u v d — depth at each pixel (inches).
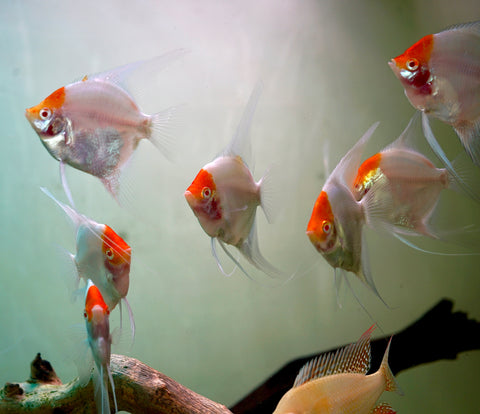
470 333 29.1
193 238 31.2
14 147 29.0
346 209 14.1
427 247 32.9
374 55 34.0
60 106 14.5
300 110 33.3
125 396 17.0
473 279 32.6
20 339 28.1
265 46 33.2
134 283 30.2
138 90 15.3
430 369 30.5
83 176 29.5
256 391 27.8
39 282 28.7
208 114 31.7
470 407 29.5
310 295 32.2
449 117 14.3
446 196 28.4
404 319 31.5
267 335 31.3
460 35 14.0
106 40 30.3
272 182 15.6
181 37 31.5
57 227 29.0
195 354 30.4
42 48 29.3
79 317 28.8
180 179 31.0
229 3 32.7
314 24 33.9
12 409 16.9
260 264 15.5
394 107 33.6
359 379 14.3
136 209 15.6
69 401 16.9
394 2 33.9
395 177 15.1
